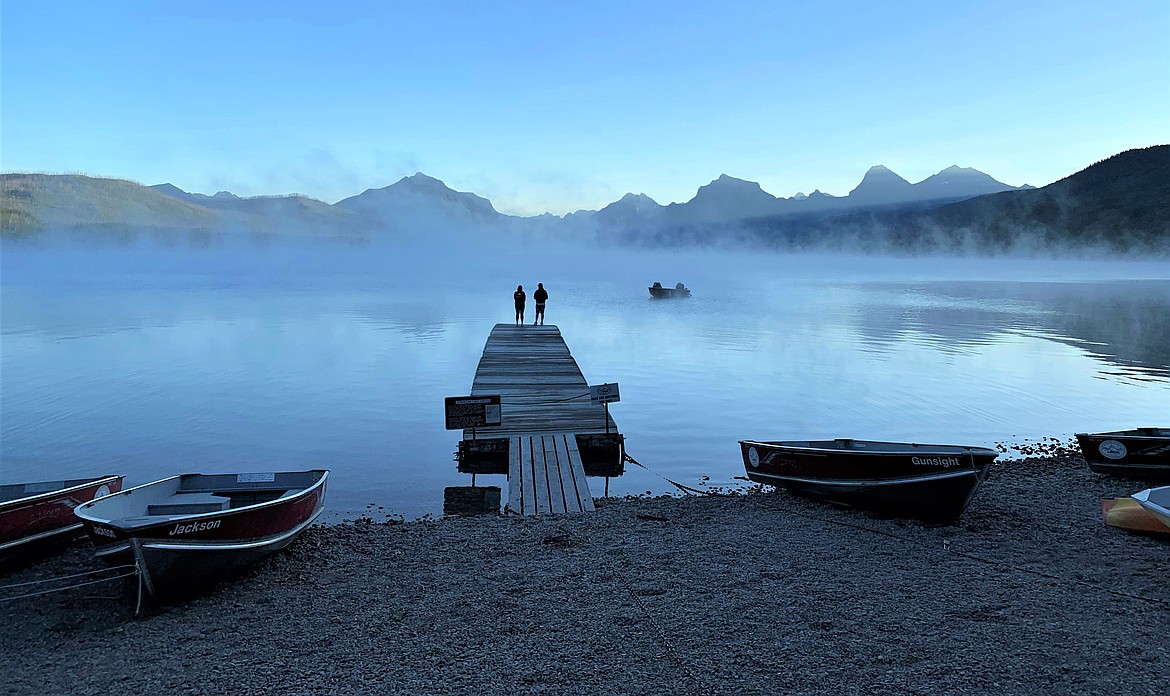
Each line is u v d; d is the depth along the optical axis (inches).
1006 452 698.2
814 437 765.9
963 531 449.1
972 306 2330.2
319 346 1389.0
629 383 1042.1
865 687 272.5
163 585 347.6
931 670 283.6
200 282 3501.5
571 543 432.8
